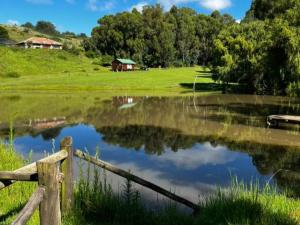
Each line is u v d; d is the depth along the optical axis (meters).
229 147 18.78
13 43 133.75
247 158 16.47
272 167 14.92
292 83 34.31
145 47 141.25
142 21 149.25
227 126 25.64
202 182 12.73
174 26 151.62
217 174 13.81
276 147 18.81
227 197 7.95
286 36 34.88
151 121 28.06
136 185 11.23
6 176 4.88
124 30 148.00
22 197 7.28
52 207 4.48
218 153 17.42
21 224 3.72
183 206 9.15
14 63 86.62
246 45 54.53
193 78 82.06
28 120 27.91
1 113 31.67
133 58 136.25
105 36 149.38
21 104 38.97
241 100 45.78
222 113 33.00
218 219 6.68
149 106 38.56
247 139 20.95
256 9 73.00
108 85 64.19
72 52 123.06
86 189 7.17
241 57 56.19
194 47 149.88
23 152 17.00
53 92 55.88
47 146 18.62
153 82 71.81
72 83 65.88
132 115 31.42
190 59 145.38
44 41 130.62
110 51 148.25
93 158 7.33
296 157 16.66
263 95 53.16
